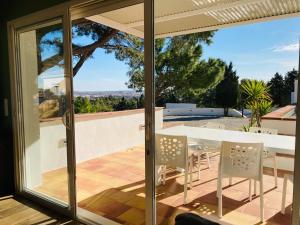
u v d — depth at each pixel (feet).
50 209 9.48
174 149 9.82
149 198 7.06
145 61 6.81
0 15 10.82
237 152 8.47
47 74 9.46
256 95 12.98
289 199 9.55
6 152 10.91
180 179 12.20
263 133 11.07
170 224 8.34
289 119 12.03
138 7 9.27
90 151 15.81
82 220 8.54
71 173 8.66
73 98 8.56
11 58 10.53
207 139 10.01
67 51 8.45
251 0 9.38
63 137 8.98
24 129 10.77
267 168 12.37
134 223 8.37
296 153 4.89
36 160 10.28
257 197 9.96
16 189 10.99
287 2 9.57
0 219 8.73
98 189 11.29
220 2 9.66
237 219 8.48
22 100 10.75
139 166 14.52
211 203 9.71
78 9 8.14
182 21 12.10
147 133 6.94
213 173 12.76
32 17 9.39
